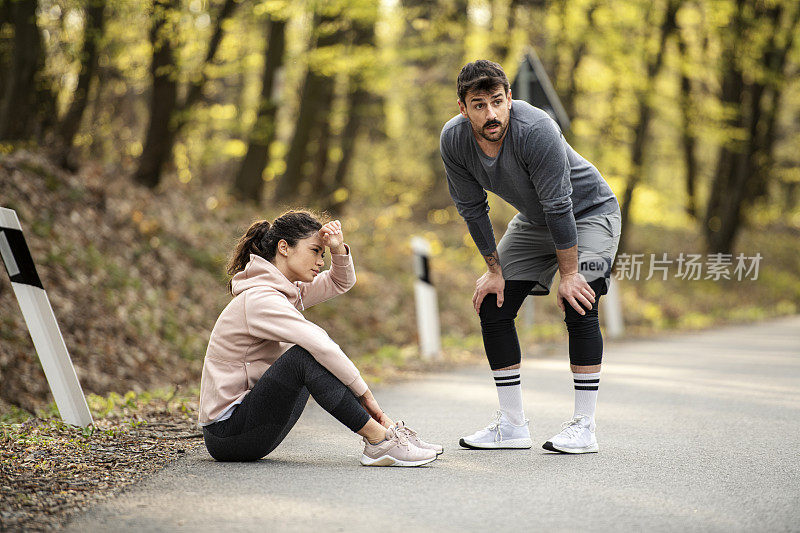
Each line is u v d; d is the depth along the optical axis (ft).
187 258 35.91
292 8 41.96
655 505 11.44
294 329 12.97
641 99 63.16
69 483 12.03
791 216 110.32
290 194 55.72
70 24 38.04
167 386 26.58
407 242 55.77
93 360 26.20
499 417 15.43
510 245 15.31
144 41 42.75
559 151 13.75
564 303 14.82
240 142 55.83
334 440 15.90
